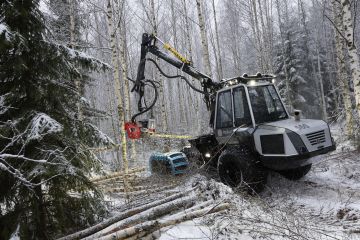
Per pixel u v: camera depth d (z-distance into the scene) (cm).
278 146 719
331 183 806
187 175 846
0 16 524
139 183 962
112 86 2523
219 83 898
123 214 551
